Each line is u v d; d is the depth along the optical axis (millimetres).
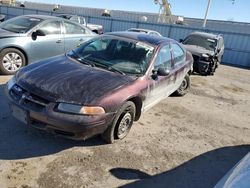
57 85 3543
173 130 4988
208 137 4973
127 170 3527
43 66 4051
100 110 3447
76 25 7930
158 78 4684
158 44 4957
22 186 2957
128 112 4047
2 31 6664
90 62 4398
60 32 7387
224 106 7156
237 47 18516
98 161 3607
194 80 9883
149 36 5336
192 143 4613
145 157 3904
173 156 4078
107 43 4871
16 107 3572
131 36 5062
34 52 6840
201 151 4387
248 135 5387
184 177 3602
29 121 3500
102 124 3525
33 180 3074
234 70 15047
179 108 6301
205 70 10633
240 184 2070
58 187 3020
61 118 3301
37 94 3430
